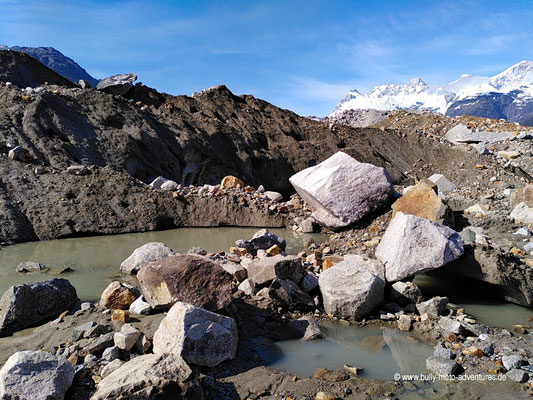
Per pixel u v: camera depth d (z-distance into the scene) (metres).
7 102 12.52
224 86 22.61
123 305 4.78
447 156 22.56
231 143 17.80
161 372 3.00
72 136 12.35
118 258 7.62
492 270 5.57
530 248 7.02
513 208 9.61
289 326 4.69
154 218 10.59
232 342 3.78
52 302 4.73
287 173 19.50
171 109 17.67
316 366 3.87
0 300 4.54
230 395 3.26
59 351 3.71
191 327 3.53
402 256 5.53
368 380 3.61
